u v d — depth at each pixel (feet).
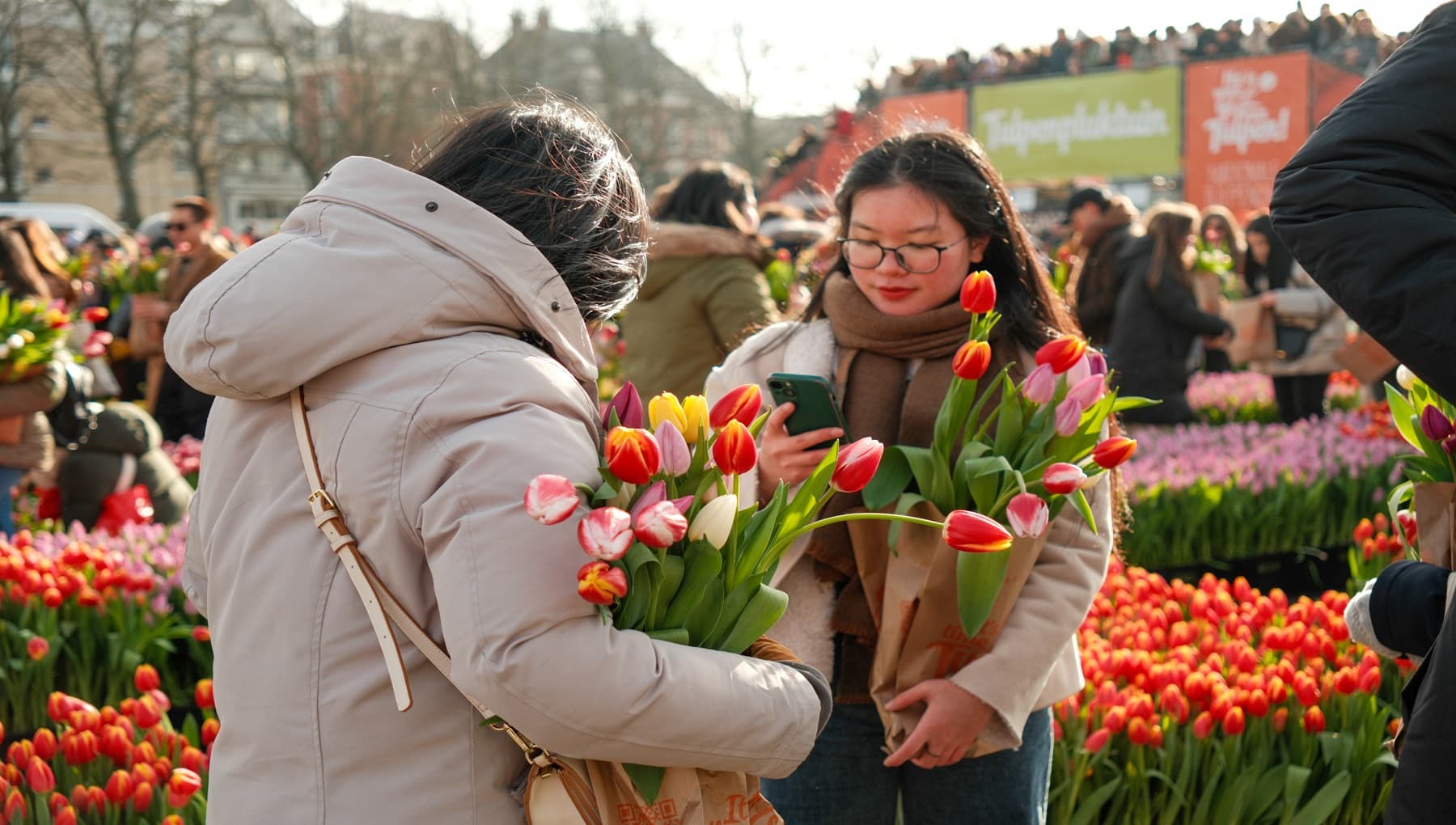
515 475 4.30
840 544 7.16
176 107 126.00
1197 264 28.02
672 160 165.27
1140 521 18.03
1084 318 23.75
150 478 18.80
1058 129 59.11
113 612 13.48
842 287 7.50
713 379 8.00
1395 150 5.26
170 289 25.88
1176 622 11.64
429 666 4.59
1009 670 6.71
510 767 4.70
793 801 7.45
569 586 4.29
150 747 9.32
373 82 129.18
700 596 4.87
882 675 6.93
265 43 128.47
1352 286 5.25
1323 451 21.13
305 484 4.68
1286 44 52.47
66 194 167.22
